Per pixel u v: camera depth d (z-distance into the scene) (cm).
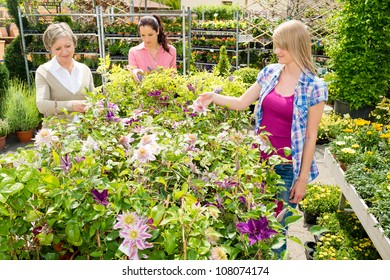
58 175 161
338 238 329
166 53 411
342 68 668
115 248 147
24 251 154
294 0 1241
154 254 137
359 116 678
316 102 242
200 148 212
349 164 370
